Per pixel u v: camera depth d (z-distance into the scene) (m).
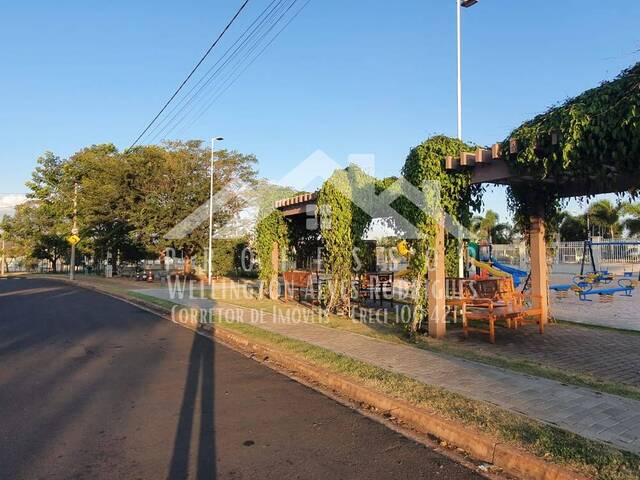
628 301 15.73
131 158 31.69
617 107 5.71
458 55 14.79
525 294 11.12
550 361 7.52
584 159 6.24
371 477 4.00
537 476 3.99
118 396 6.15
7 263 66.62
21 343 9.70
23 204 52.06
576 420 4.92
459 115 14.64
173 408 5.71
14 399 5.99
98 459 4.28
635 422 4.86
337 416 5.53
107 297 20.62
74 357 8.43
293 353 8.28
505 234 45.50
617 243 24.77
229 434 4.91
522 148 7.07
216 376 7.25
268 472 4.07
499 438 4.49
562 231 43.22
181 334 11.06
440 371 6.93
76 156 37.91
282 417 5.46
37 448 4.51
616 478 3.67
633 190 6.54
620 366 7.17
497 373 6.77
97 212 31.58
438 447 4.68
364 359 7.73
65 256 59.12
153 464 4.19
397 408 5.55
